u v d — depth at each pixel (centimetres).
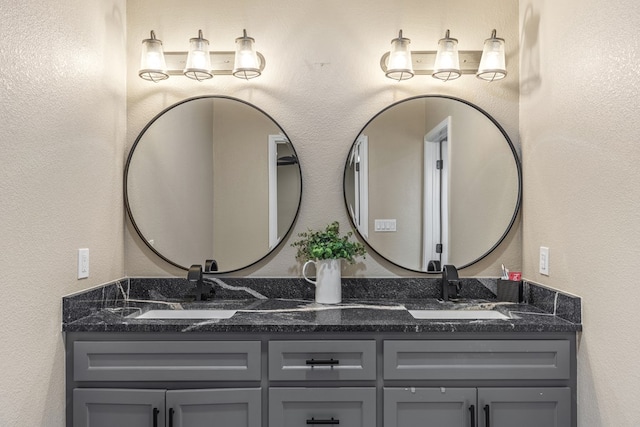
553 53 184
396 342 165
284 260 220
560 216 178
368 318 174
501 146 218
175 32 223
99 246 191
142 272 220
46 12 151
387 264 219
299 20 222
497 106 221
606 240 146
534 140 202
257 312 186
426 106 219
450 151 218
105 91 197
